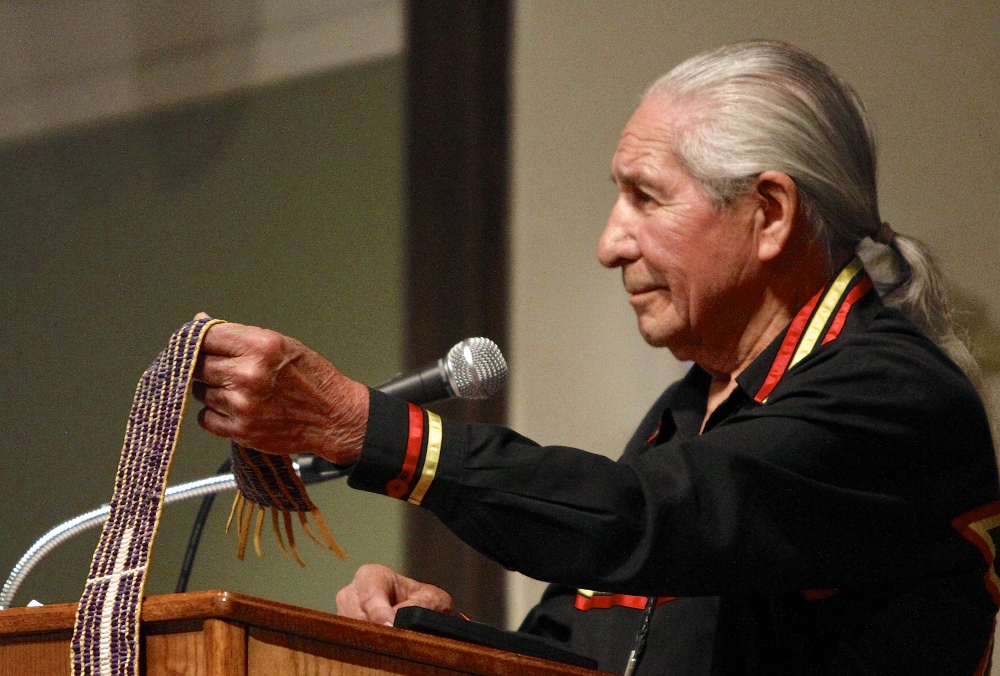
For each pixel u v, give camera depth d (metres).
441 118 12.29
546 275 11.92
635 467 4.26
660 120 5.30
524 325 11.92
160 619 3.34
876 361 4.63
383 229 13.21
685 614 5.07
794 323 5.20
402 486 4.06
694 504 4.14
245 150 14.06
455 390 4.96
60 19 14.66
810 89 5.29
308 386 3.92
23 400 14.27
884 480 4.52
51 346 14.34
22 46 14.80
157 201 14.29
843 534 4.39
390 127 13.28
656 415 6.20
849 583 4.53
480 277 12.11
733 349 5.39
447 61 12.26
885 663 4.70
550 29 12.02
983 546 4.79
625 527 4.07
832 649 4.74
